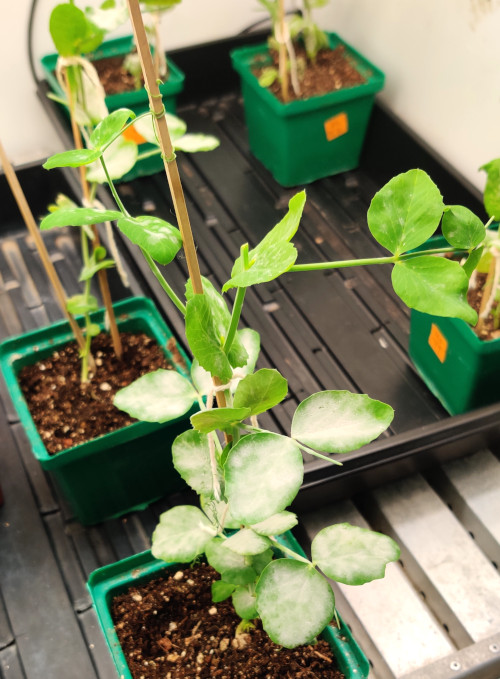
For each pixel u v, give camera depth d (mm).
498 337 408
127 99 592
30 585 417
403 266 233
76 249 618
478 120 521
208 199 634
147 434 393
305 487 401
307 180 641
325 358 512
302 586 251
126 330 438
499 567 419
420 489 437
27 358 422
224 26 689
